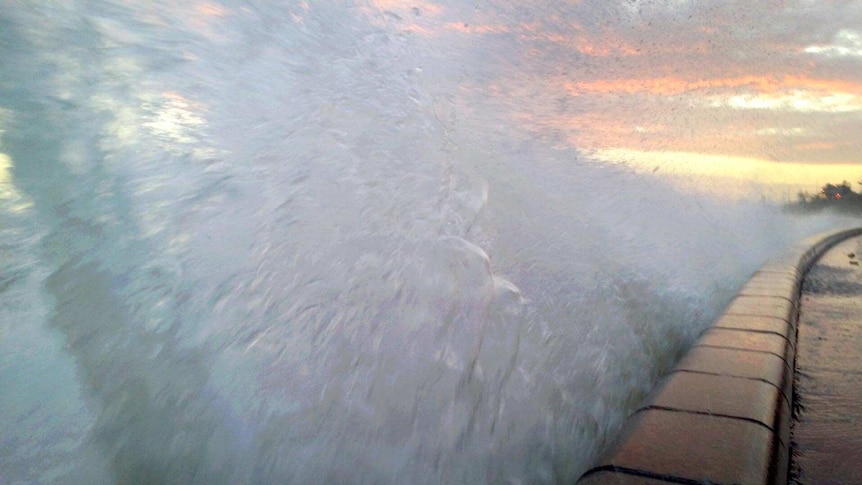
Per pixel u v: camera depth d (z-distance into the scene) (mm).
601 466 1711
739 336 2881
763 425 1898
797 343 3195
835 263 6172
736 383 2240
